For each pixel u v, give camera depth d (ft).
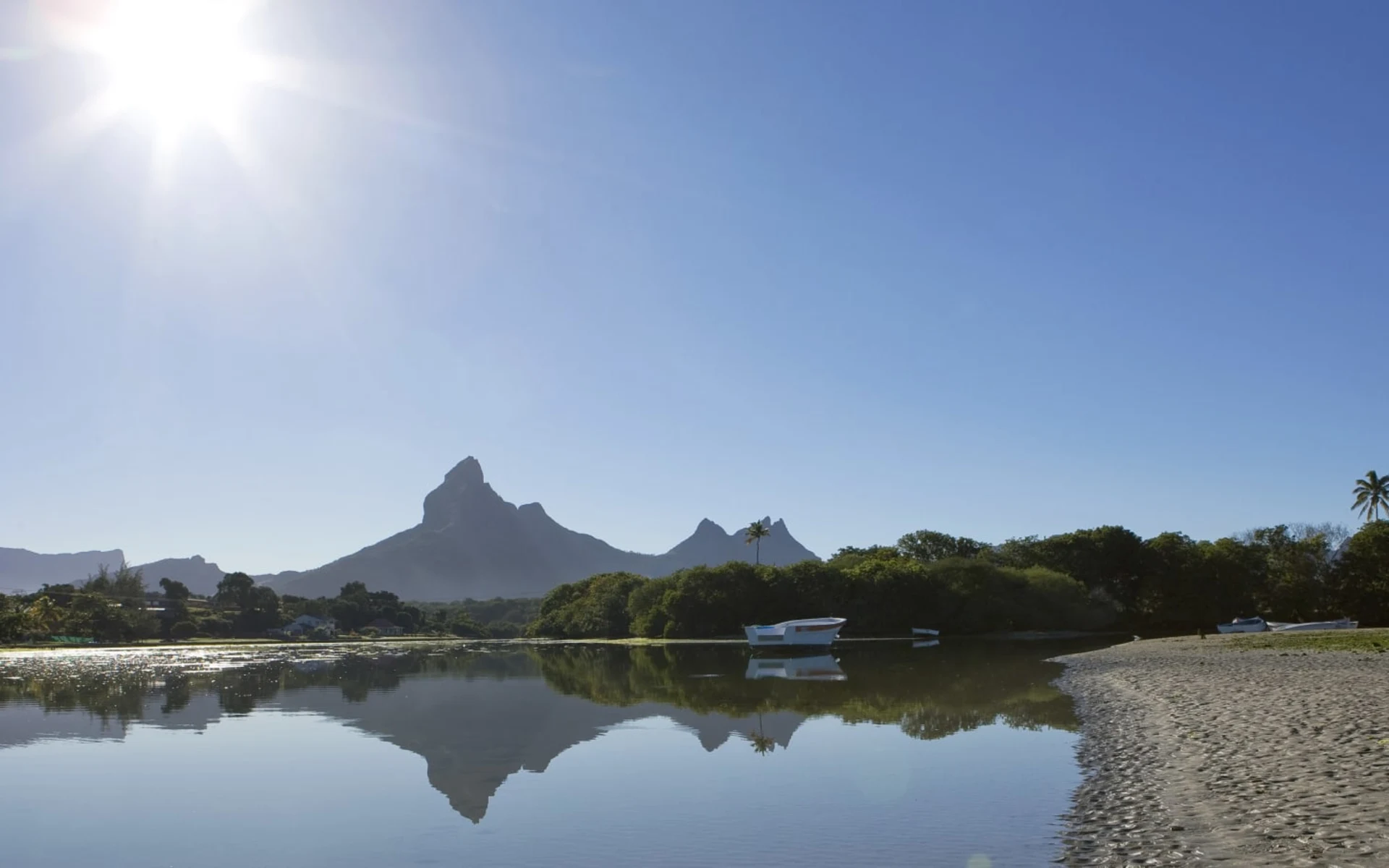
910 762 76.33
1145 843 46.06
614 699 132.05
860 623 401.70
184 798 66.44
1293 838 43.19
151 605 645.92
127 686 164.35
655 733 95.81
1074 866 43.80
